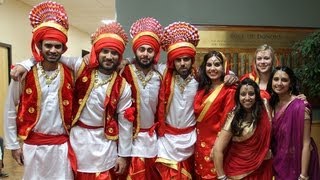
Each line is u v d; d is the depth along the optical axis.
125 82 2.46
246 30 4.24
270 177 2.41
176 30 2.57
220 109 2.53
